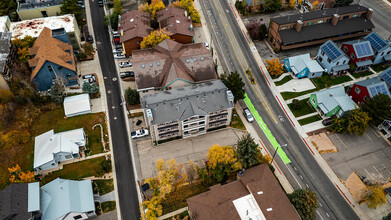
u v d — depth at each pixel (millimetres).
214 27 115875
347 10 107000
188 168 73375
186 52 92062
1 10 112375
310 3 120938
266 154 74750
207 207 59312
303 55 96875
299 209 61188
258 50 107125
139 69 86562
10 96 81250
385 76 88062
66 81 87938
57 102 86000
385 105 75812
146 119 80062
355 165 74188
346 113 79000
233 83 81688
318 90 92312
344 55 92000
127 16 107562
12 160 74000
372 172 72688
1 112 79500
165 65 87875
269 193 61844
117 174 72625
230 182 68688
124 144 78938
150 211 59969
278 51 105688
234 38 111438
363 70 98000
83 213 62312
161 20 107562
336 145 78375
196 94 76438
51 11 111312
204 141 80000
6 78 84938
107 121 84062
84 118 84250
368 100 79062
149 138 80438
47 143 73812
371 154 76312
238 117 85812
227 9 124562
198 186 70188
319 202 67875
